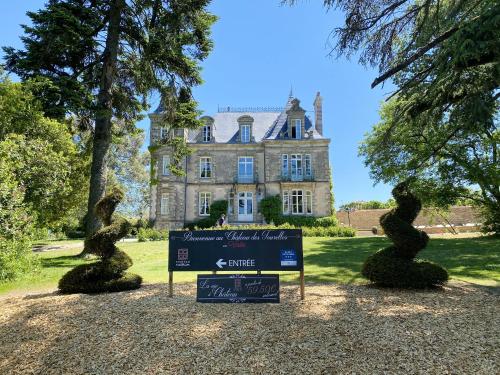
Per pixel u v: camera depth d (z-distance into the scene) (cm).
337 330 484
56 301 654
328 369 390
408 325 496
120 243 2147
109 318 553
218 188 3166
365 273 736
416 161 1402
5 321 568
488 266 971
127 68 1725
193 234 674
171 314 563
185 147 1794
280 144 3172
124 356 440
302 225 2975
